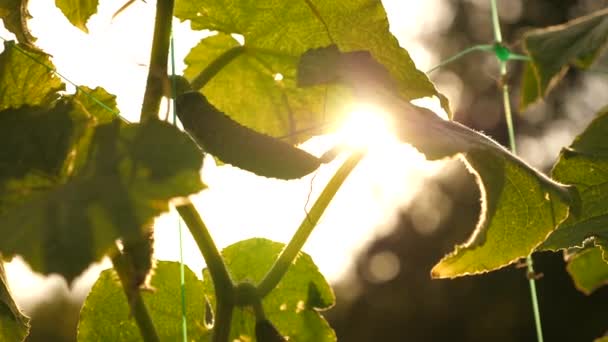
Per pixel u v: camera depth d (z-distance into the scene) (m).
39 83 1.30
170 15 1.27
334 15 1.35
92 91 1.32
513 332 6.60
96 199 1.07
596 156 1.43
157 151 1.09
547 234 1.32
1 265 1.28
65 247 1.05
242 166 1.21
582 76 6.25
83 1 1.39
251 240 1.44
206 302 1.46
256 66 1.40
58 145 1.18
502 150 1.27
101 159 1.10
